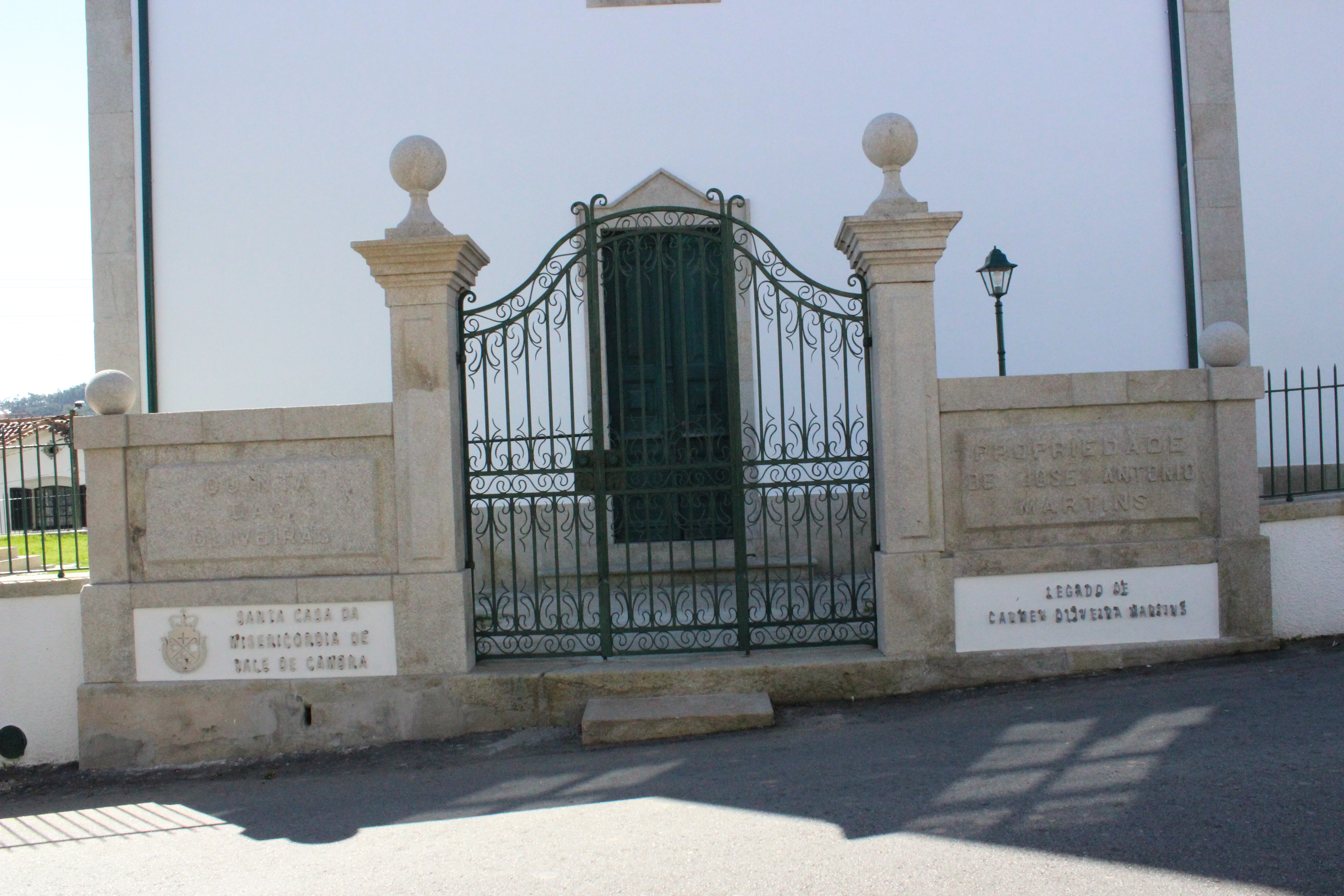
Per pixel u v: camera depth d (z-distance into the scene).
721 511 7.71
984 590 5.69
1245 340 5.74
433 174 5.75
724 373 7.99
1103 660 5.68
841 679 5.64
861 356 6.04
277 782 5.25
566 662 5.87
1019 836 3.73
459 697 5.62
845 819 4.01
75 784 5.54
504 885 3.67
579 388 8.05
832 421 7.88
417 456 5.64
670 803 4.35
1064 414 5.71
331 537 5.69
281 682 5.67
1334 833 3.56
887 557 5.68
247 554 5.70
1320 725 4.64
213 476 5.71
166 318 8.35
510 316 7.19
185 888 3.93
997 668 5.66
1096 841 3.64
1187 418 5.75
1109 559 5.69
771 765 4.72
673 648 5.96
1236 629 5.75
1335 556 6.08
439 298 5.64
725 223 5.91
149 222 8.34
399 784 4.97
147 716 5.70
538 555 7.75
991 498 5.68
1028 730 4.90
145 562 5.75
